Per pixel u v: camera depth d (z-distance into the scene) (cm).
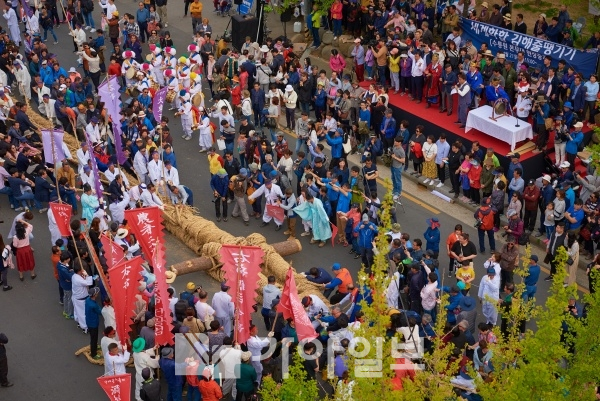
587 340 2256
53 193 4153
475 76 4525
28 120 4647
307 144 4397
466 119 4525
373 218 3828
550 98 4412
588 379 2231
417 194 4372
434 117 4684
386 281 2277
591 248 3784
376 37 5162
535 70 4491
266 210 4084
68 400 3166
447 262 3869
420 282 3338
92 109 4700
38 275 3838
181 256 3934
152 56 5225
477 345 3034
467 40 4900
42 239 4069
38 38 5241
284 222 4200
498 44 4772
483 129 4391
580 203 3712
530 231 3962
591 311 2259
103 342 3083
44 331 3509
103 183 4334
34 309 3634
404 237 3478
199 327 3119
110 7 5844
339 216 3944
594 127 3562
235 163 4147
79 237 3594
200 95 4862
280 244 3881
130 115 4572
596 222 3691
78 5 6059
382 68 4984
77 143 4325
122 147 4388
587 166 4147
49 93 5028
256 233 3847
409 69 4809
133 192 4041
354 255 3938
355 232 3775
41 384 3238
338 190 3934
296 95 4878
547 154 4319
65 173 4209
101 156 4369
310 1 5834
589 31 4912
